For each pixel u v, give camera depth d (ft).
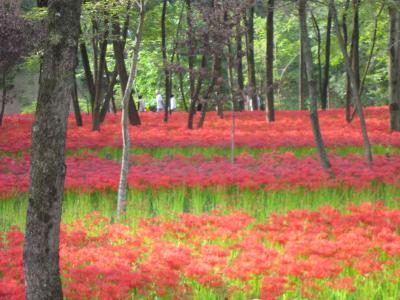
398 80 73.61
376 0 70.33
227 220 33.45
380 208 38.06
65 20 18.76
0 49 68.80
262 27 158.51
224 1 59.82
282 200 40.93
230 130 80.53
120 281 23.32
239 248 28.66
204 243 30.81
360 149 65.21
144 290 23.35
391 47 71.15
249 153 64.08
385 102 172.35
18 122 92.84
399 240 29.32
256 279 24.88
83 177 49.14
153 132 78.18
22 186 44.34
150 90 156.56
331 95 191.42
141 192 44.27
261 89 62.90
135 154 63.57
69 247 29.63
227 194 43.55
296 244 28.27
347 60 54.13
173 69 65.98
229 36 60.34
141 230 31.96
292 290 23.71
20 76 144.25
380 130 79.36
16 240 29.71
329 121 91.56
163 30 92.02
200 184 44.32
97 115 80.28
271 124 87.35
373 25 106.32
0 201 41.50
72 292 22.63
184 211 42.04
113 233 31.24
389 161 54.49
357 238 29.50
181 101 159.12
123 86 86.94
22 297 21.44
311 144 65.67
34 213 19.33
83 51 88.74
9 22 67.87
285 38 165.58
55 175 19.20
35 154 19.12
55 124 18.94
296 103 191.52
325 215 36.06
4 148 63.00
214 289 23.53
